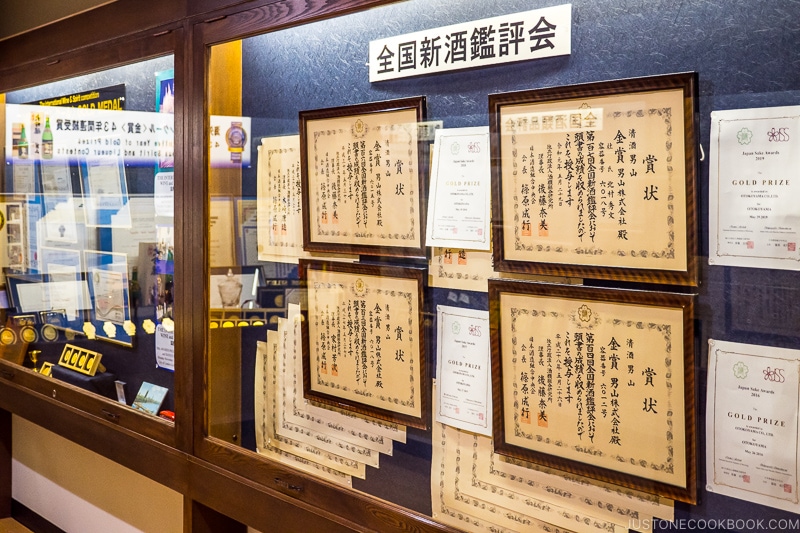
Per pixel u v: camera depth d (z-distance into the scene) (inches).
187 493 83.3
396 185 63.1
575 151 51.2
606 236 50.3
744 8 44.4
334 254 68.7
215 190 78.4
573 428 52.8
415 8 61.1
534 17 54.0
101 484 111.3
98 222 96.0
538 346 54.1
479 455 59.0
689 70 46.8
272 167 73.4
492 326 56.4
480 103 57.1
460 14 58.1
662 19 47.9
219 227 78.3
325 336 70.1
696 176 46.2
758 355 44.5
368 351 66.6
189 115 79.9
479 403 58.6
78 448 116.0
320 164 68.9
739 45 44.6
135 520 104.8
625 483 50.4
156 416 88.0
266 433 76.2
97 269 96.8
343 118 66.5
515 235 54.9
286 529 72.8
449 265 59.9
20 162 111.2
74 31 96.2
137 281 90.2
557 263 52.8
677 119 46.6
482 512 59.1
